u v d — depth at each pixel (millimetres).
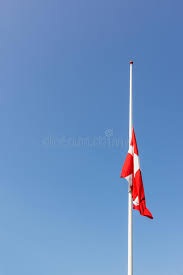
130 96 20656
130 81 21047
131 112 20250
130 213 18125
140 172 18453
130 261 17297
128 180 18547
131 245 17609
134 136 19359
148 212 17500
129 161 18875
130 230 17906
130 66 21391
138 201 17812
